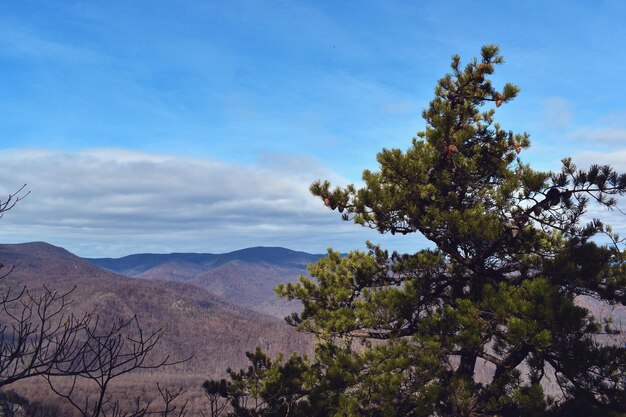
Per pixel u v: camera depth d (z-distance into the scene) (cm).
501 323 939
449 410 1038
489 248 1049
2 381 338
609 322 966
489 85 1209
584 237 1012
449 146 1116
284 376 1201
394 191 1134
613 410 886
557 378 959
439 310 1079
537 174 948
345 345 1243
